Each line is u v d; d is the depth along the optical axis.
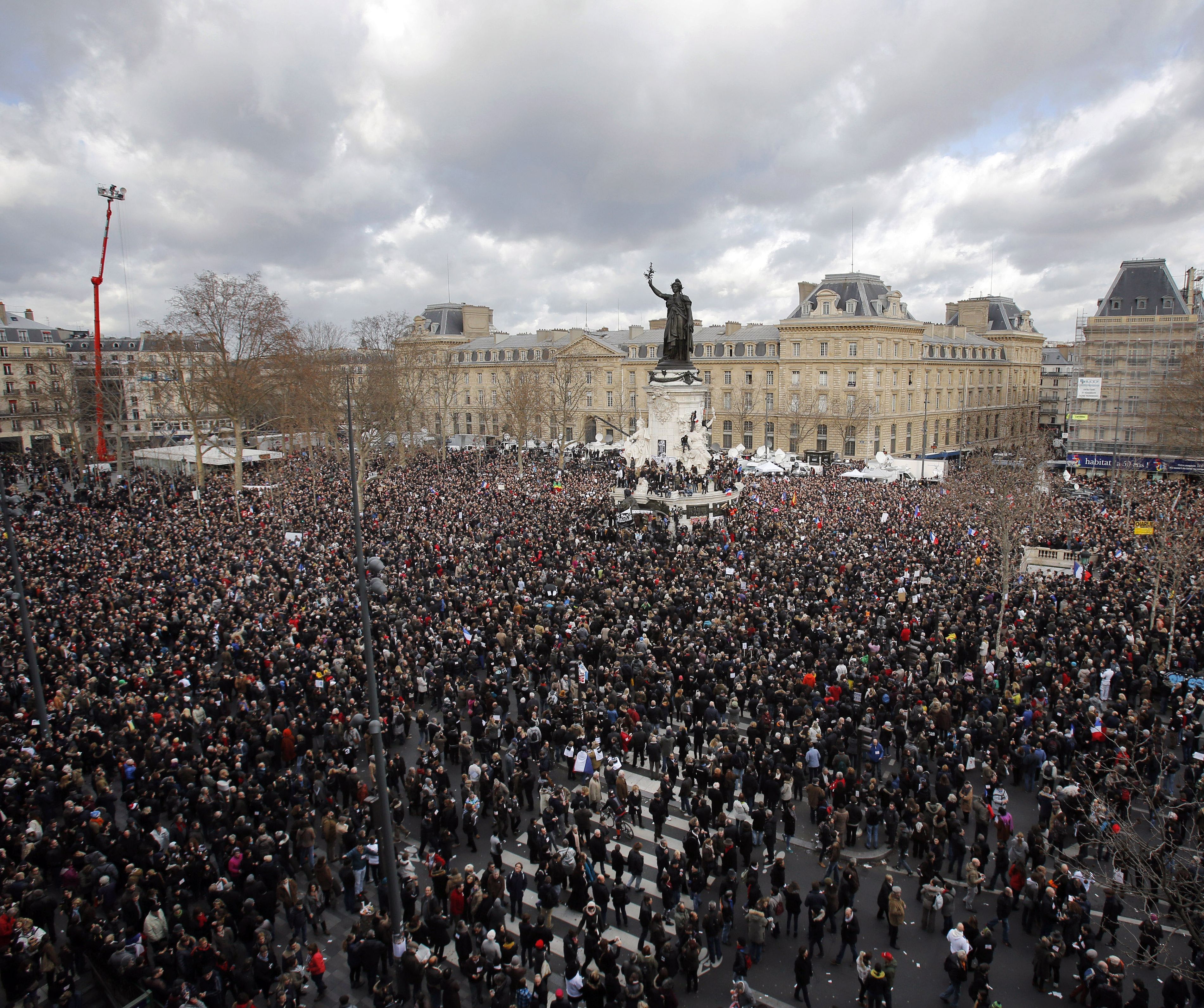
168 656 30.39
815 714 25.27
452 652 30.44
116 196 83.88
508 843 22.08
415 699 28.55
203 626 32.12
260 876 17.67
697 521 54.56
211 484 77.00
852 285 108.06
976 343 134.62
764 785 22.45
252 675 27.81
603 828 20.08
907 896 19.86
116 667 28.12
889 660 29.25
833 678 27.89
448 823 20.48
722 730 24.19
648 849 21.70
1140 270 92.69
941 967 17.44
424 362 110.00
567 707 26.05
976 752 24.33
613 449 96.06
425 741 27.00
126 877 17.95
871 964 15.93
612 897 19.23
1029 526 49.69
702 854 19.27
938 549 46.38
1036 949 17.05
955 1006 16.06
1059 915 17.34
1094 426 93.75
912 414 116.00
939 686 26.39
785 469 81.38
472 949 16.50
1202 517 47.28
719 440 119.88
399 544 47.84
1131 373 91.06
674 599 35.56
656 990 14.62
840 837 20.72
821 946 17.33
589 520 55.25
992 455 75.75
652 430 72.62
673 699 26.84
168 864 18.19
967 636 31.28
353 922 19.03
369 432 89.06
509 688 29.31
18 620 32.84
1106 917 17.44
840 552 45.34
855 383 107.12
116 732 24.17
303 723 24.45
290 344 84.44
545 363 128.50
